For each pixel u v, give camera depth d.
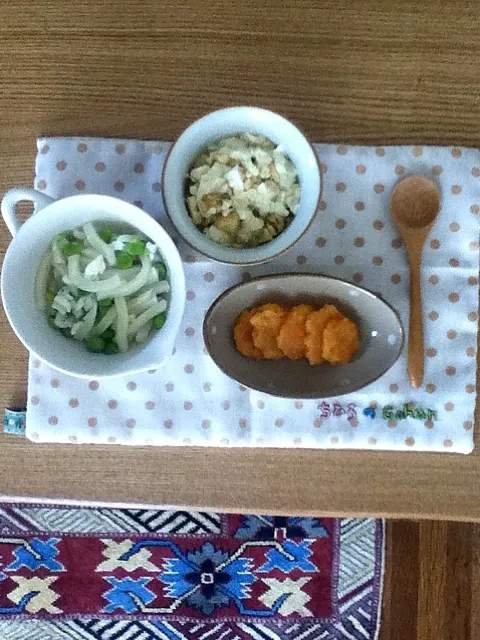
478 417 0.77
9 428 0.76
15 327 0.64
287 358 0.74
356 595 1.26
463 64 0.77
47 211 0.65
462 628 1.24
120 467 0.76
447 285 0.77
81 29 0.77
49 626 1.29
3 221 0.77
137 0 0.76
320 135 0.77
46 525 1.28
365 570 1.26
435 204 0.77
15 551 1.28
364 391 0.76
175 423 0.76
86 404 0.76
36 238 0.67
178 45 0.77
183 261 0.76
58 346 0.68
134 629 1.28
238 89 0.77
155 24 0.77
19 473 0.76
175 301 0.67
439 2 0.76
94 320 0.70
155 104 0.77
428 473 0.75
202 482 0.76
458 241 0.77
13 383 0.77
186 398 0.76
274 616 1.27
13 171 0.77
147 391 0.76
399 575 1.26
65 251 0.70
